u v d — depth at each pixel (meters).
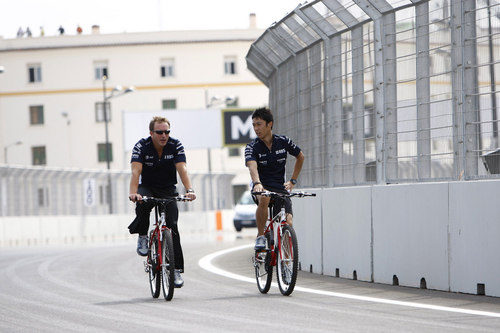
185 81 127.31
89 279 24.06
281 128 29.61
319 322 14.05
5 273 27.30
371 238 20.78
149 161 18.30
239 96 128.12
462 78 17.98
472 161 17.81
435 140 19.12
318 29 24.25
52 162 128.62
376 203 20.53
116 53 127.44
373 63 21.58
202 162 129.00
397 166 20.61
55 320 15.18
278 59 29.19
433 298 17.00
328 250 23.22
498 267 16.59
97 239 68.31
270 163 18.83
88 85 128.00
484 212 16.88
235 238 57.97
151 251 18.78
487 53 17.34
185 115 88.75
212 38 127.50
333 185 24.11
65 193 66.25
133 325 14.23
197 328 13.68
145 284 22.12
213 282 21.95
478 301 16.28
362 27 22.14
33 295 19.84
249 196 70.75
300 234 25.44
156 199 17.98
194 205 81.38
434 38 19.08
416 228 18.91
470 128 17.84
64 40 127.81
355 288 19.48
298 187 27.41
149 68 127.44
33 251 44.03
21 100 128.50
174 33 127.12
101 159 128.38
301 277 22.73
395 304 16.23
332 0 22.77
